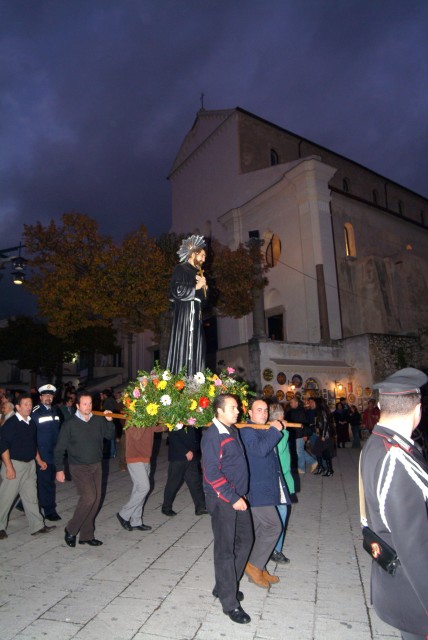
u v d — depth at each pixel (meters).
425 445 11.95
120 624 3.86
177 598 4.34
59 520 7.11
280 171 26.39
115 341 33.97
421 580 2.03
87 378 36.47
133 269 17.75
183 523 6.88
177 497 8.66
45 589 4.54
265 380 19.36
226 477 4.23
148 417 6.27
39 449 7.19
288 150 30.47
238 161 28.64
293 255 24.20
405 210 35.12
